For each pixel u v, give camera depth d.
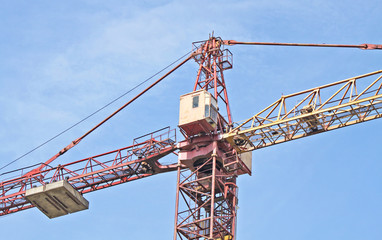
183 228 117.94
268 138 119.31
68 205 129.88
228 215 118.69
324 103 115.75
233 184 120.56
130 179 128.88
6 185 132.62
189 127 120.31
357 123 116.38
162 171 125.62
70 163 130.25
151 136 123.88
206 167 121.50
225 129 122.75
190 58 129.38
